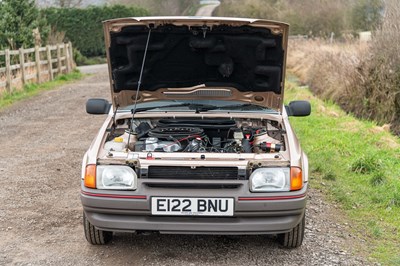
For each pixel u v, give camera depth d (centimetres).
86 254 459
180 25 494
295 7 3612
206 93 554
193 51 522
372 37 1209
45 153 831
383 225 533
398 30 1082
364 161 715
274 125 536
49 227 521
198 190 413
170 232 418
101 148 457
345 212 569
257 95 550
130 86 543
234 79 543
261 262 444
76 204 586
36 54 1875
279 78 528
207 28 498
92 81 2055
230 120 533
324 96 1405
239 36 508
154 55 524
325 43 2211
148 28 500
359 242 489
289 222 421
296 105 570
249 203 412
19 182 669
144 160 420
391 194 604
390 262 446
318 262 445
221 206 411
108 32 505
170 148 475
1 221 535
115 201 414
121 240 489
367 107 1145
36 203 589
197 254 459
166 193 412
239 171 413
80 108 1316
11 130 1036
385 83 1091
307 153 802
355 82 1219
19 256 456
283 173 420
